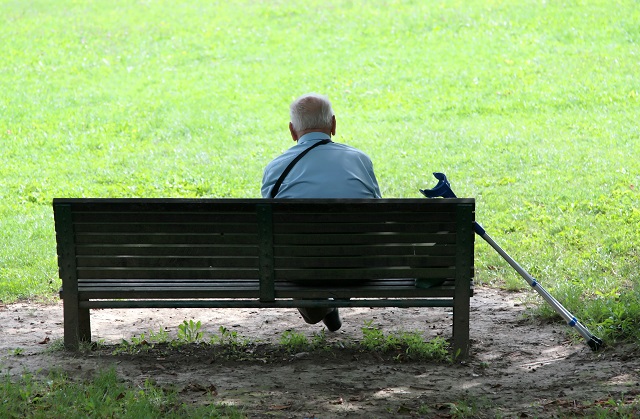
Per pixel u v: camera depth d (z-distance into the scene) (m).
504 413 11.34
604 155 32.94
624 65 45.94
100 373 12.51
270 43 55.66
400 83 46.84
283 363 13.73
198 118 42.59
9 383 11.85
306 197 13.94
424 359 13.91
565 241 23.00
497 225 25.17
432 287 13.84
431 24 56.34
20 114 43.78
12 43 56.81
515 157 33.72
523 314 16.80
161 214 13.55
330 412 11.37
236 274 13.67
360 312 17.73
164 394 11.97
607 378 12.65
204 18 61.69
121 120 42.59
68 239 13.74
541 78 45.34
